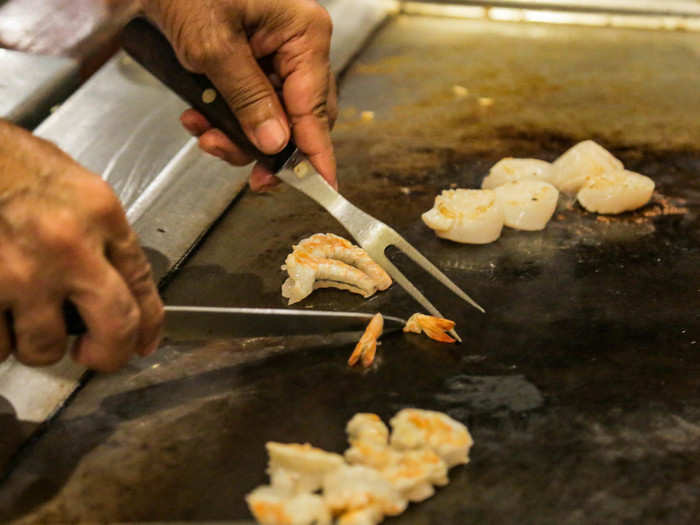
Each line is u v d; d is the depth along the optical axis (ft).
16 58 2.81
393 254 2.30
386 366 2.03
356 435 1.89
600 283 2.23
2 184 1.72
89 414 1.94
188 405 1.96
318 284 2.19
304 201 2.44
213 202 2.41
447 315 2.14
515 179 2.49
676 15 3.25
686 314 2.15
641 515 1.79
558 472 1.85
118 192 2.49
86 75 3.00
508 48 3.14
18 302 1.76
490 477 1.85
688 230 2.37
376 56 3.11
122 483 1.84
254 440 1.90
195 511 1.80
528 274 2.25
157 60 2.21
